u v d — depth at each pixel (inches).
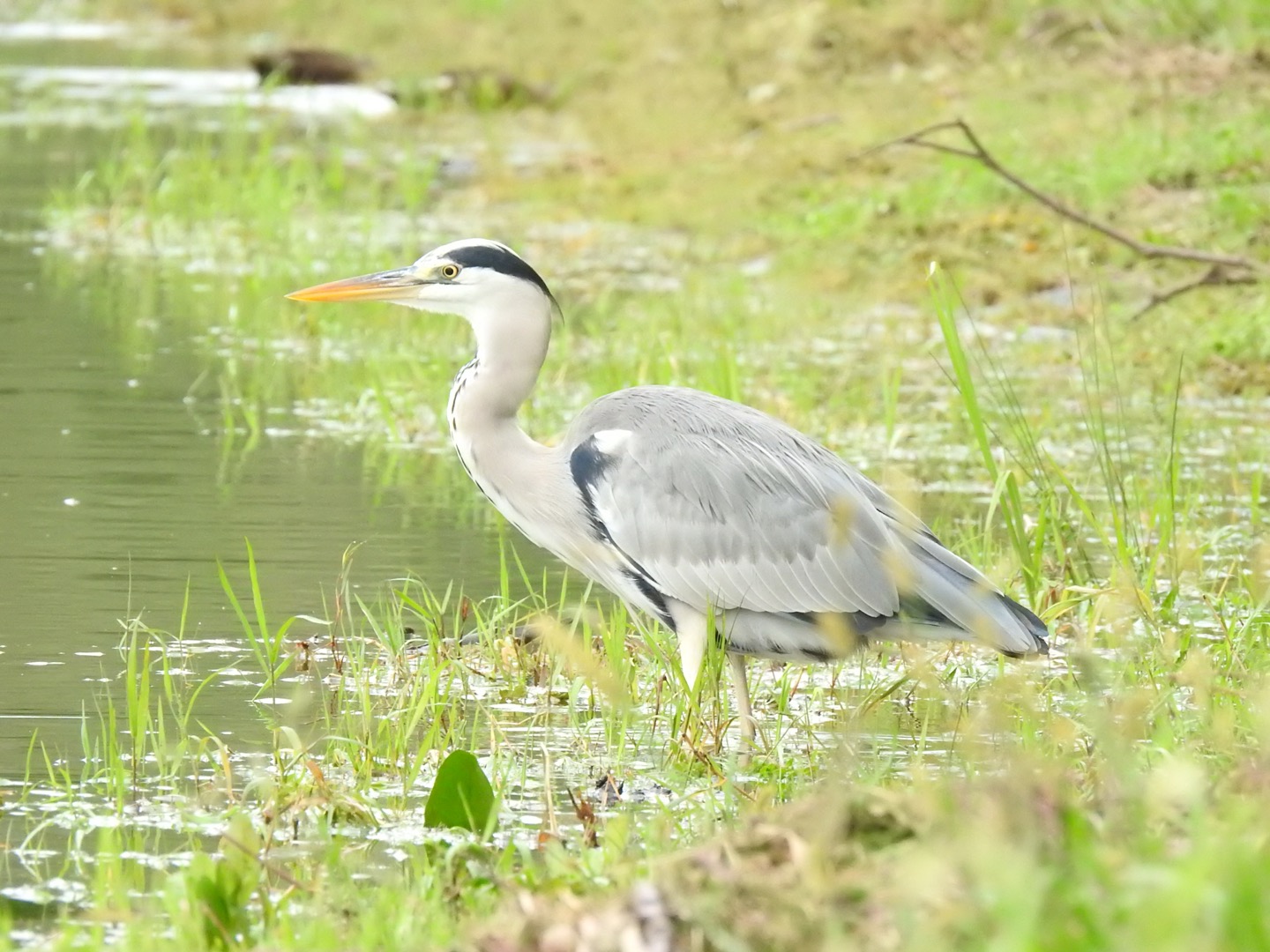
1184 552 453.4
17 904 303.0
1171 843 254.8
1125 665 400.5
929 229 904.3
